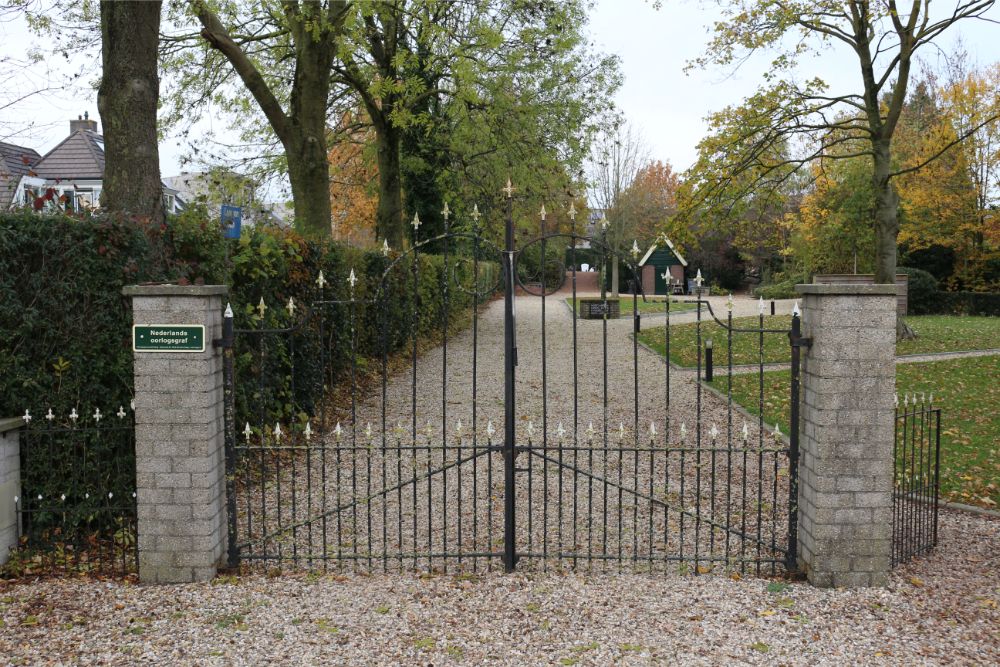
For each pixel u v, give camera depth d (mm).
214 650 4035
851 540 4770
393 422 9891
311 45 13031
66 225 5430
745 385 12203
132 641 4145
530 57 17656
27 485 5418
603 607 4523
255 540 5219
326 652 4012
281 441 8430
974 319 24781
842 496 4746
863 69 16016
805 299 4934
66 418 5492
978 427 9297
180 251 6484
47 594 4750
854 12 15734
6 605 4594
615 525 6086
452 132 18828
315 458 8086
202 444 4875
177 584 4902
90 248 5469
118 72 7289
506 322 5047
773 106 15461
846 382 4691
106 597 4703
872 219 26703
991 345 15820
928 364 13531
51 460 5293
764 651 4004
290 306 5125
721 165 15453
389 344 14656
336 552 5531
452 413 10492
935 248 31031
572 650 4020
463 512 6402
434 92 17422
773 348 16219
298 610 4508
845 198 27469
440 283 20188
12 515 5289
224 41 12344
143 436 4875
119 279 5578
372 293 13258
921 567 5223
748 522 6152
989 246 28703
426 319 18594
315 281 9469
